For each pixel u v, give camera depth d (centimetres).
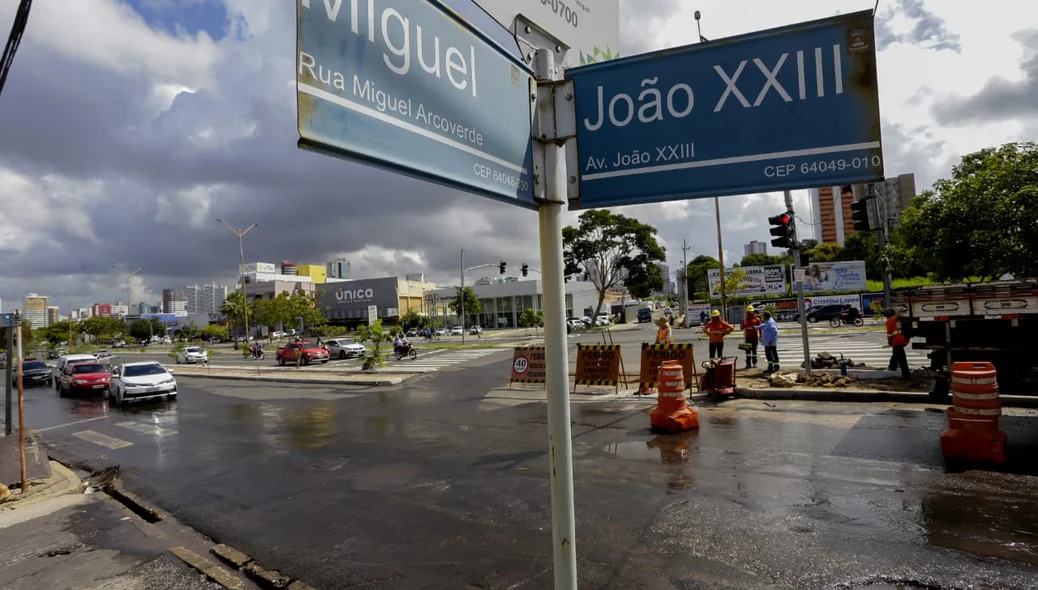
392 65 115
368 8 110
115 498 741
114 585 466
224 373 2734
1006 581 375
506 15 156
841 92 158
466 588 416
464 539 505
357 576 449
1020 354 761
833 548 435
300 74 94
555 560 159
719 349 1464
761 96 162
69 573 493
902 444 709
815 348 2067
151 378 1784
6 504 712
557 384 159
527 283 8006
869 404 980
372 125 108
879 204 1458
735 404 1062
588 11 193
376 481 708
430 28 126
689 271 7931
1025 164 1239
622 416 1024
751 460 683
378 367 2458
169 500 705
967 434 631
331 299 9006
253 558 502
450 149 129
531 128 162
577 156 171
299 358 3167
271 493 695
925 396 966
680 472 652
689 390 1220
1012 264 1241
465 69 136
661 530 489
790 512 512
